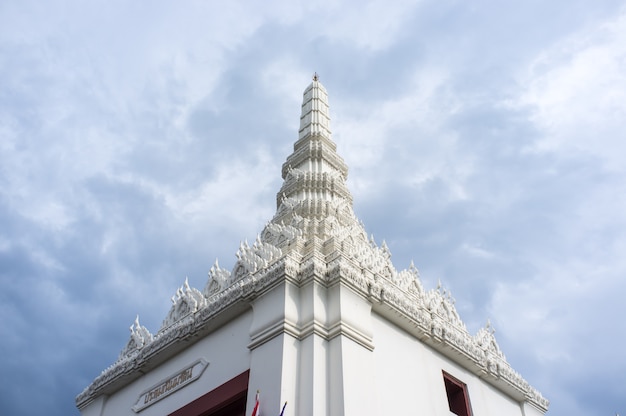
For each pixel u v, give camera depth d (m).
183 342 20.30
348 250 20.47
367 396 16.09
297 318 17.36
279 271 18.12
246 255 21.22
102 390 22.47
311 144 31.23
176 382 19.69
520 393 22.80
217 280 22.11
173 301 22.77
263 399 15.73
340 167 31.30
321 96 36.12
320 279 18.14
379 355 18.06
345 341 16.72
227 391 17.33
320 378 15.90
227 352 18.56
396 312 19.31
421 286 22.31
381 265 21.02
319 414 15.08
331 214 25.62
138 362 21.38
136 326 23.72
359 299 18.33
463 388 20.62
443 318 21.81
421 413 18.00
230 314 19.28
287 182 29.17
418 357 19.59
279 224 25.36
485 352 22.33
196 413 17.78
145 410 20.14
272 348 16.69
